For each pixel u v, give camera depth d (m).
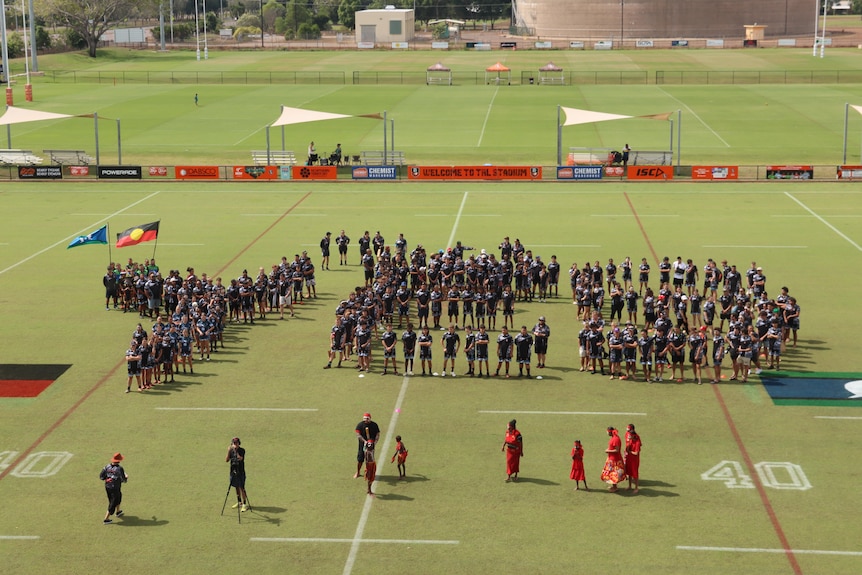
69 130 100.31
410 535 25.81
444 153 86.31
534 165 80.06
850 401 33.97
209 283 43.91
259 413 33.59
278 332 42.25
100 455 30.53
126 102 119.56
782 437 31.25
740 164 80.44
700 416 32.97
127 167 76.69
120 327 42.84
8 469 29.64
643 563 24.36
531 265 46.44
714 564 24.28
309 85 136.75
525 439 31.39
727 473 28.97
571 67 154.88
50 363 38.47
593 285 43.50
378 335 41.88
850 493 27.66
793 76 138.75
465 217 62.84
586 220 61.75
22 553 25.17
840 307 44.31
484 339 36.72
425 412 33.59
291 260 53.06
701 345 36.00
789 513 26.64
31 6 140.62
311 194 71.12
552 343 40.56
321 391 35.56
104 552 25.17
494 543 25.38
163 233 59.41
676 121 102.38
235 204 67.69
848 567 24.11
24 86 134.12
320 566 24.48
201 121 105.31
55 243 57.19
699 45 194.00
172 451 30.73
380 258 47.53
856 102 113.19
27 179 77.25
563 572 24.03
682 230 58.84
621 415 33.16
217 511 27.14
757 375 36.66
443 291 46.88
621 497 27.69
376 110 111.75
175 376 37.16
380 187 73.62
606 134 95.25
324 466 29.67
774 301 39.84
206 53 174.62
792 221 60.94
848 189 70.62
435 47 193.25
